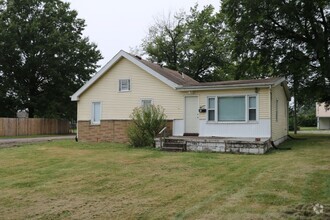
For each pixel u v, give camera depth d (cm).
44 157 1291
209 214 545
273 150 1441
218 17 3712
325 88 2448
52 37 3625
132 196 681
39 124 3469
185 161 1130
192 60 3944
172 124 1809
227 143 1384
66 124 3897
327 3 2062
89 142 1944
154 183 799
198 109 1744
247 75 3138
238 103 1634
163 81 1847
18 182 831
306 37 2419
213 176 872
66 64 3828
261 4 2298
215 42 3847
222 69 3988
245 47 2516
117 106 2008
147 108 1688
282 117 1969
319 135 2536
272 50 2484
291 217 516
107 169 997
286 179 800
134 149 1530
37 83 3903
